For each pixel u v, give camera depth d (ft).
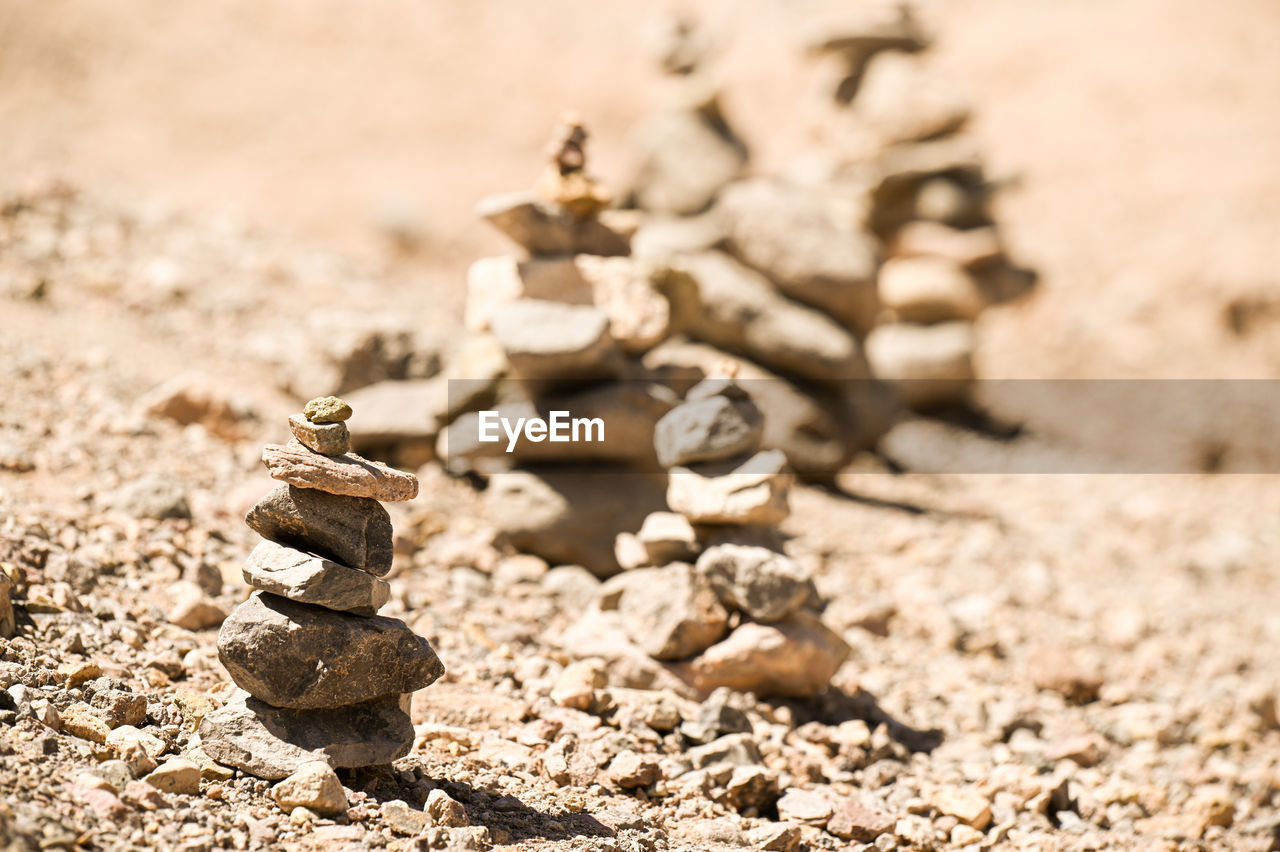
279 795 6.78
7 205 13.24
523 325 8.70
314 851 6.64
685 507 8.05
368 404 10.01
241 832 6.64
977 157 16.05
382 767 7.07
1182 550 12.85
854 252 12.14
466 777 7.19
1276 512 14.88
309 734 6.93
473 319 9.04
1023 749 8.16
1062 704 8.79
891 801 7.66
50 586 7.59
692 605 7.97
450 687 7.77
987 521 12.82
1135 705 8.83
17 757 6.64
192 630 7.73
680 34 15.53
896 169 15.84
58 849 6.36
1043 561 11.80
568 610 8.62
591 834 7.00
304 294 14.03
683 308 9.45
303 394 10.46
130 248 13.83
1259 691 8.95
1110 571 11.89
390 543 7.00
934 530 12.01
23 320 10.68
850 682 8.43
